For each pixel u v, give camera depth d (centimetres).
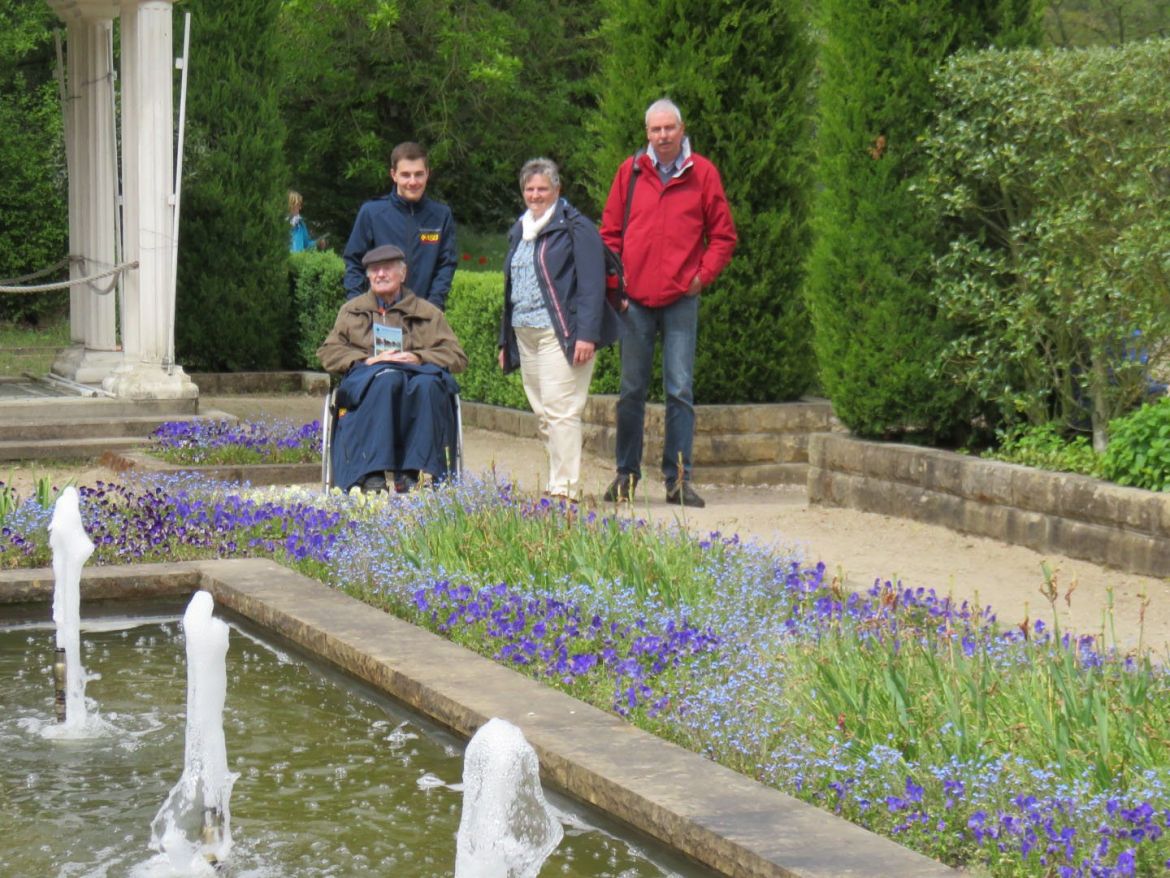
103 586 737
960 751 467
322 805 479
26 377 1482
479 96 2759
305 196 2927
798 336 1214
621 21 1224
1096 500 827
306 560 788
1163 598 753
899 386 995
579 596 660
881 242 999
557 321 976
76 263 1430
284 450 1138
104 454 1170
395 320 955
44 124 2344
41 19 2356
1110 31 2017
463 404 1497
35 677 622
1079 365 931
